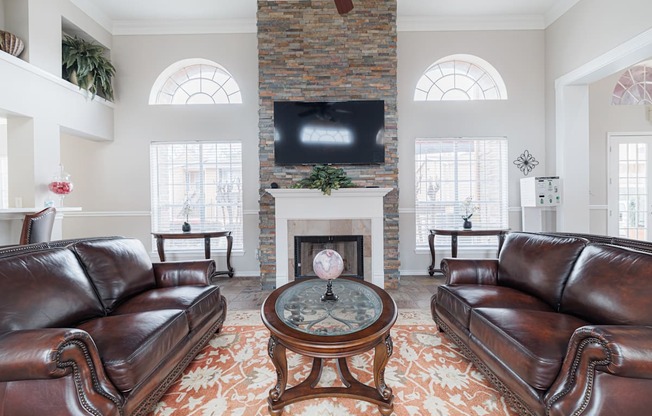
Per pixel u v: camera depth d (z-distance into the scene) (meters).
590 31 3.49
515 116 4.31
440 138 4.32
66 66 3.68
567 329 1.50
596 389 1.15
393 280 3.82
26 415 1.19
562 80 3.94
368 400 1.58
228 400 1.71
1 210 2.74
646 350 1.08
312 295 1.96
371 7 3.86
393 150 3.92
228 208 4.48
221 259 4.42
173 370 1.73
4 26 3.15
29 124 3.15
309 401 1.70
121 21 4.29
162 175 4.46
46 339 1.13
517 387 1.44
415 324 2.69
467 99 4.50
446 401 1.69
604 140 4.43
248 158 4.36
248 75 4.34
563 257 1.99
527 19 4.25
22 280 1.49
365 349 1.46
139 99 4.36
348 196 3.70
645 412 1.14
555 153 4.10
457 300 2.06
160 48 4.35
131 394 1.35
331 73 3.89
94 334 1.48
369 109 3.88
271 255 3.87
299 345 1.41
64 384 1.18
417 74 4.30
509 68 4.31
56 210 3.10
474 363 1.87
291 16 3.86
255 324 2.73
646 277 1.46
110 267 2.06
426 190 4.41
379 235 3.70
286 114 3.89
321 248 3.91
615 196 4.46
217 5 3.98
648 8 2.83
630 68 4.55
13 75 2.96
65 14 3.60
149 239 4.42
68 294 1.67
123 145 4.37
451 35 4.30
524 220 4.16
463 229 4.05
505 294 2.05
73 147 4.37
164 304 1.95
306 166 3.94
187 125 4.38
